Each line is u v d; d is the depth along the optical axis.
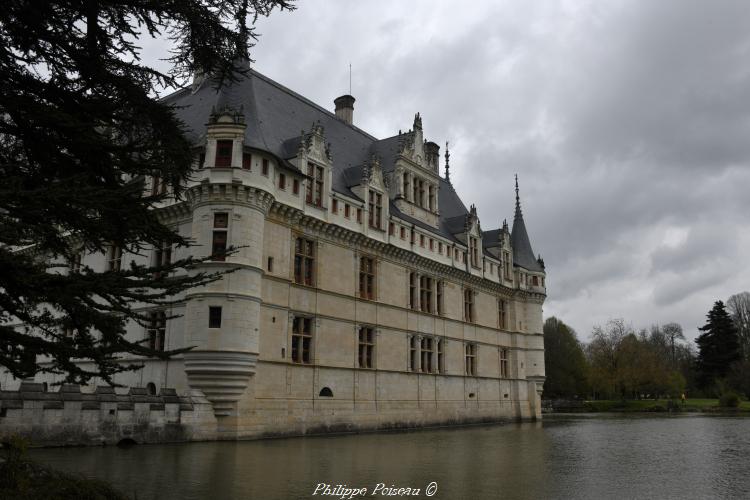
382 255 43.47
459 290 52.28
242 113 32.78
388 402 42.16
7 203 9.20
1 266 9.15
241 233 31.81
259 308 32.38
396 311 44.19
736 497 15.12
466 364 52.16
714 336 111.81
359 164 47.38
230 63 13.38
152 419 27.44
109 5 11.88
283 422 33.62
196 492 14.55
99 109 11.94
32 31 11.41
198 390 30.33
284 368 34.31
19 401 22.92
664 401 97.62
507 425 50.81
